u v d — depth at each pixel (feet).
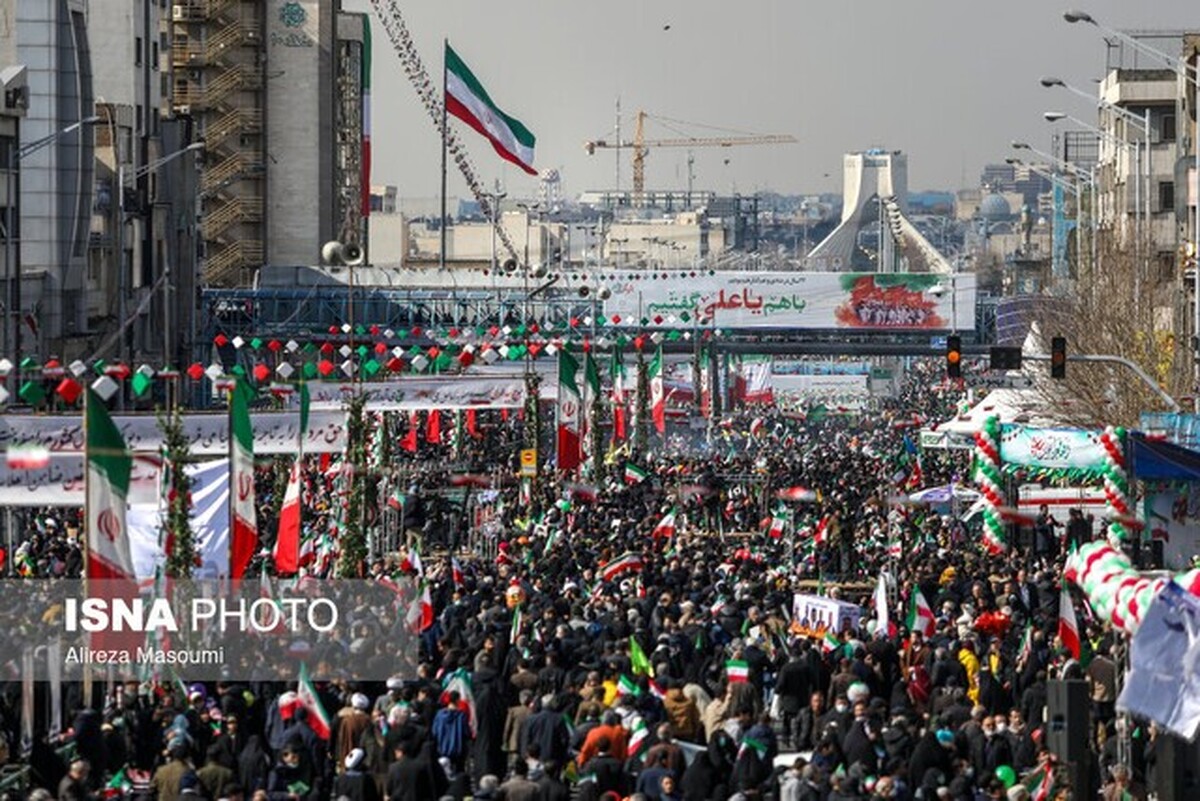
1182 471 307.99
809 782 166.50
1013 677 212.84
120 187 559.38
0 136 504.02
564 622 228.02
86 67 577.43
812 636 230.48
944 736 182.09
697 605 243.19
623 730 180.34
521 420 627.46
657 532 326.44
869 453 588.91
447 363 573.33
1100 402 459.73
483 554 349.82
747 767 168.55
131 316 596.70
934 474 495.41
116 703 192.13
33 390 267.59
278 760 174.29
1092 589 164.86
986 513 351.87
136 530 240.32
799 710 204.03
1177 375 470.80
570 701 196.95
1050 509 393.70
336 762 183.21
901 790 161.79
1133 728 181.68
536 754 176.24
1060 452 353.51
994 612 246.27
